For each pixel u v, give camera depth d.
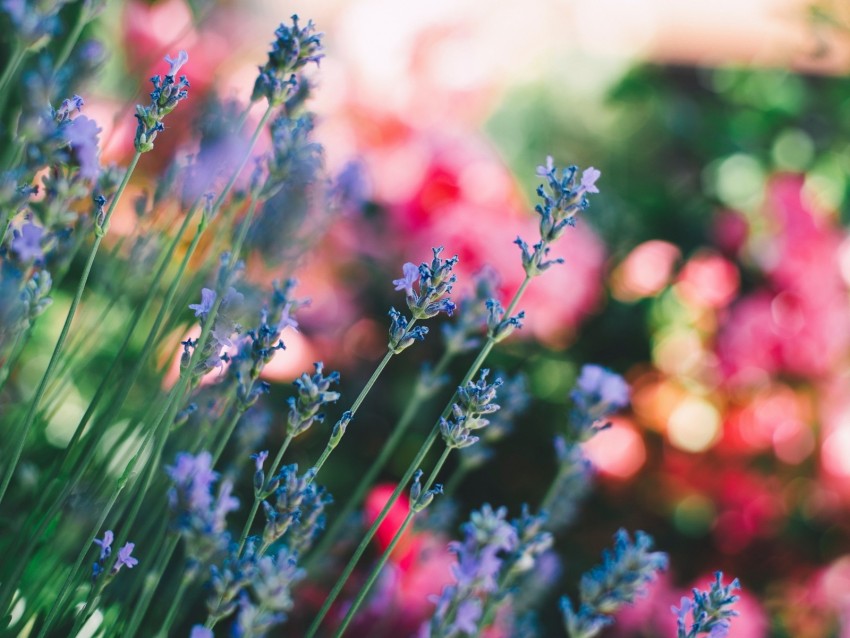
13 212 0.51
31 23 0.53
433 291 0.52
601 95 1.48
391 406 1.09
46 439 0.74
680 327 1.24
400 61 1.19
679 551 1.16
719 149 1.38
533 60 1.52
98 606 0.59
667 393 1.20
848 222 1.31
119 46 0.95
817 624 1.13
